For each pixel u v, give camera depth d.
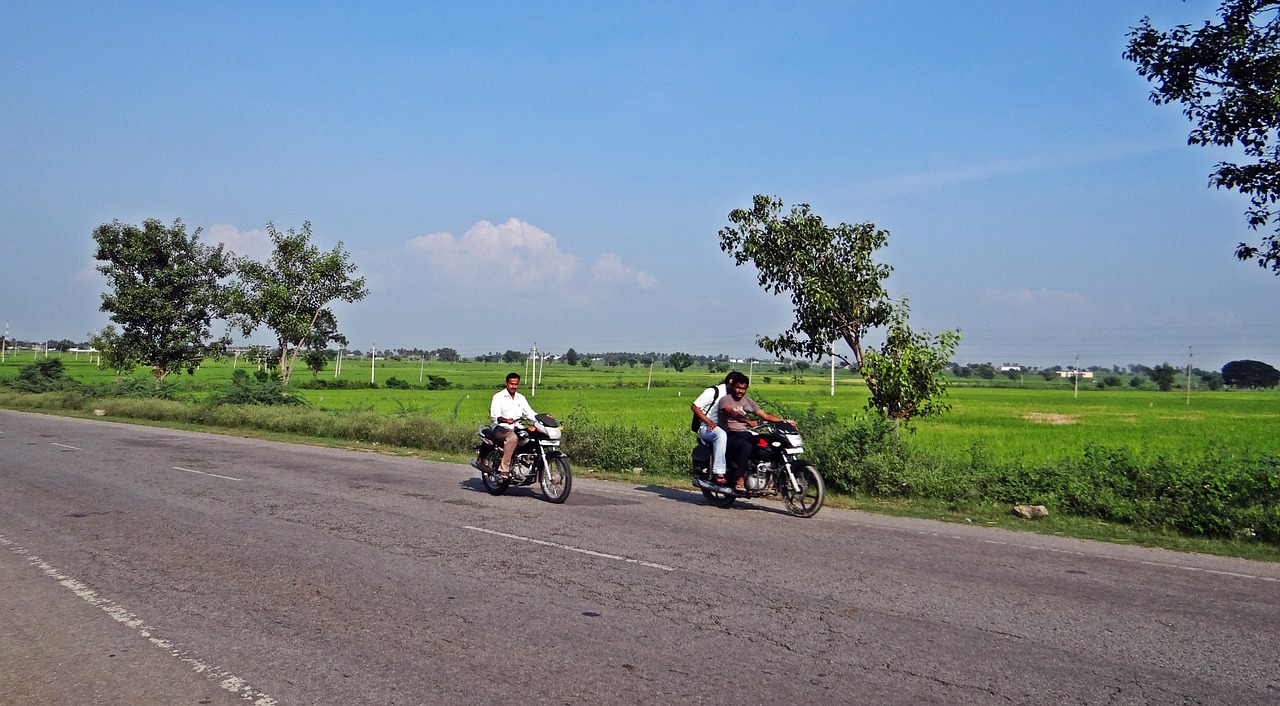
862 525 9.90
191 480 13.27
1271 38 9.58
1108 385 119.56
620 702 4.35
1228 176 9.91
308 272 32.31
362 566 7.37
